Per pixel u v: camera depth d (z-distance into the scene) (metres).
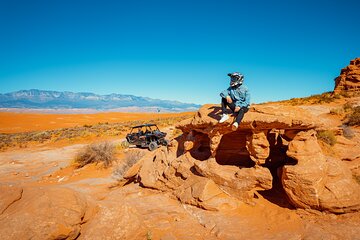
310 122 7.19
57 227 4.79
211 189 8.34
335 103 30.22
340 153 10.02
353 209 6.85
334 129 11.31
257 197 8.16
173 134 29.30
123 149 24.30
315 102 32.78
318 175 7.07
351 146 10.70
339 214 6.89
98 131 40.16
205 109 9.85
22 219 4.71
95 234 5.30
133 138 24.36
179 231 6.74
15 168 21.48
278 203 7.75
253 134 7.91
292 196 7.20
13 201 5.29
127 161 16.16
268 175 7.75
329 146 10.28
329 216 6.87
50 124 59.34
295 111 8.12
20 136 40.94
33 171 20.34
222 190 8.45
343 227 6.36
